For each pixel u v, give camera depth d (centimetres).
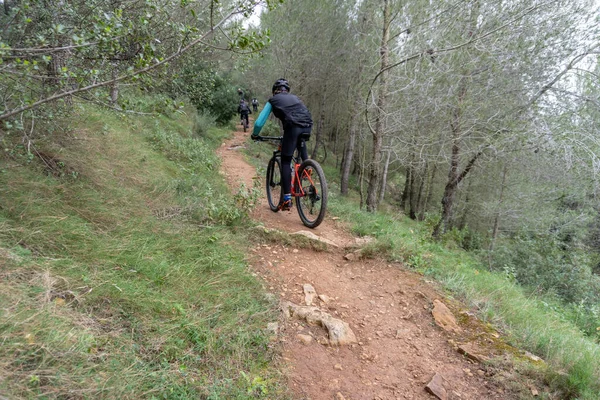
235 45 266
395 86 995
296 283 332
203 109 1675
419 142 1084
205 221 394
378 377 234
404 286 356
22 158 308
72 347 163
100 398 149
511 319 330
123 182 406
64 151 359
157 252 286
